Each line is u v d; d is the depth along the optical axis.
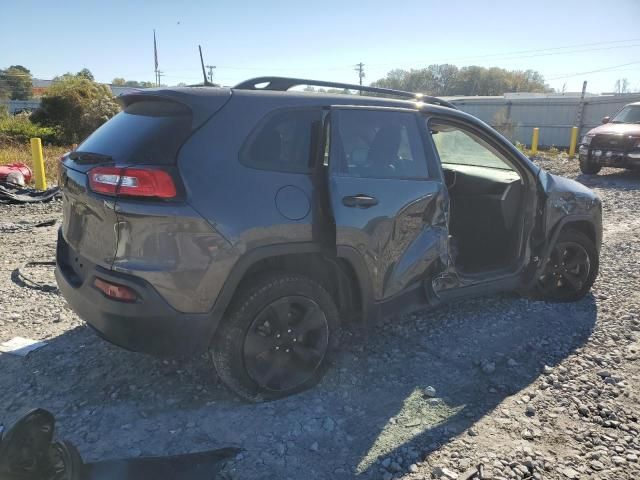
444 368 3.65
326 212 3.16
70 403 3.14
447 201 3.82
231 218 2.85
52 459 1.95
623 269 5.96
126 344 2.88
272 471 2.61
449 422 3.05
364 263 3.34
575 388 3.44
